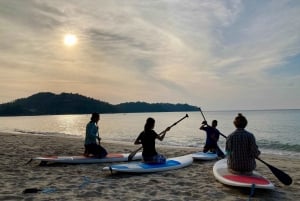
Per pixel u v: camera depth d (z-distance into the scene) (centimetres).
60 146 1472
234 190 582
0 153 1114
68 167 826
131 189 584
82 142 1800
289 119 5997
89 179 671
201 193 559
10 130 3944
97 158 902
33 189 560
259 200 518
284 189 602
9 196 524
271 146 1872
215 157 998
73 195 537
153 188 594
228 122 5534
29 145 1482
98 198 521
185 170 796
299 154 1520
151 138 787
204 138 2544
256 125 4112
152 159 784
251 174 601
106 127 4412
